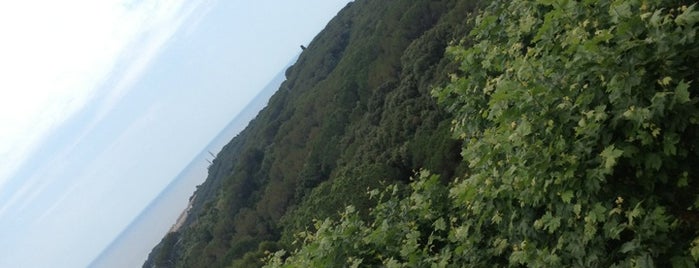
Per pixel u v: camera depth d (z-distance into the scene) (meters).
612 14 4.61
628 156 4.43
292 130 69.94
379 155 35.53
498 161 5.93
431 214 7.84
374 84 54.81
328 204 27.52
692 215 4.66
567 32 5.27
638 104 4.33
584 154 4.66
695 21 4.09
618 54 4.37
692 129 4.42
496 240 6.43
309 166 52.97
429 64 39.59
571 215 5.04
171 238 93.88
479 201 6.29
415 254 7.00
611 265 4.77
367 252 7.55
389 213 8.52
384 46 56.72
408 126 34.44
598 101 4.62
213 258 61.47
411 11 53.25
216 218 71.19
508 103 5.62
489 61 7.05
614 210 4.56
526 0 7.01
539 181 4.95
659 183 4.79
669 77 4.15
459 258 6.99
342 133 55.00
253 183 69.31
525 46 6.99
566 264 5.28
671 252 4.56
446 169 25.67
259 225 54.81
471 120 7.46
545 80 5.08
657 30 4.28
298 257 8.55
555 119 4.86
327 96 63.88
